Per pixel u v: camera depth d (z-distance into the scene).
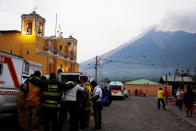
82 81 7.65
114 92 30.27
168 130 7.94
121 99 30.94
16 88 7.50
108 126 8.35
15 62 7.50
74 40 47.00
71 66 45.03
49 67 35.72
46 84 5.95
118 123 9.19
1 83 6.82
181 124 9.40
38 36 32.78
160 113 13.73
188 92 12.03
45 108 5.91
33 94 5.89
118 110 14.85
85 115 7.52
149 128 8.23
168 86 55.81
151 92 57.31
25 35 32.41
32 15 32.62
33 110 5.85
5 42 33.09
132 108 16.77
